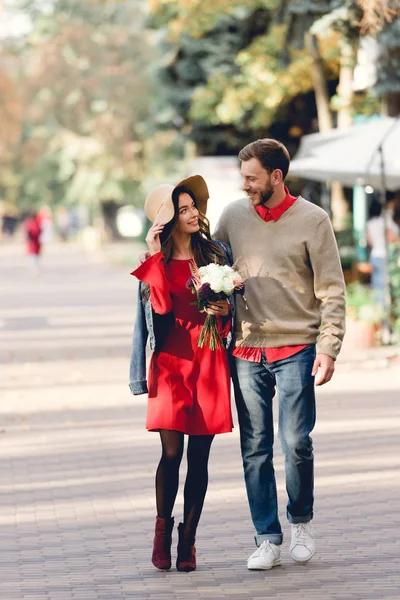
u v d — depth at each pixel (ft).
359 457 39.91
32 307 113.09
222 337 27.02
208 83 126.82
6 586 25.95
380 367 62.75
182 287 26.81
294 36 93.09
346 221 99.19
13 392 57.77
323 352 26.48
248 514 32.48
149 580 26.40
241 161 26.81
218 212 134.92
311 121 124.98
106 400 54.44
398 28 77.20
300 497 27.35
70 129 283.79
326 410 49.65
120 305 113.60
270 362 26.91
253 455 27.40
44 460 40.75
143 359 26.96
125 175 274.98
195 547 28.60
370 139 73.92
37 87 278.46
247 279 27.02
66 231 333.62
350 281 88.48
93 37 275.59
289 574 26.68
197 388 26.91
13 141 304.71
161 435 26.99
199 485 27.30
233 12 99.96
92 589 25.68
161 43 143.33
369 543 29.17
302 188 121.19
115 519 32.24
